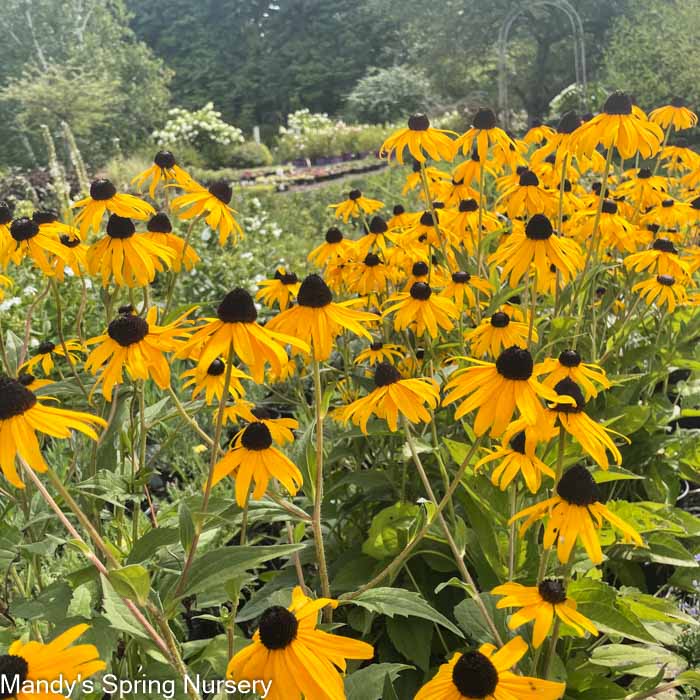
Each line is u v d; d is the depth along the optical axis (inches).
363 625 96.1
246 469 69.5
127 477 82.9
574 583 77.9
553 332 110.3
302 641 54.2
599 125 110.0
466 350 122.2
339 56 1537.9
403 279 143.7
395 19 1072.2
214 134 909.2
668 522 94.8
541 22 891.4
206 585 60.1
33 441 54.3
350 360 147.3
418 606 67.3
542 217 100.7
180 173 116.3
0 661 45.1
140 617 59.9
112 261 85.8
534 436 66.9
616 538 104.1
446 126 898.1
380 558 101.3
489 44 941.2
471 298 120.3
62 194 305.9
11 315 187.8
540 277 99.2
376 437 117.6
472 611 78.8
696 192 177.2
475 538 95.7
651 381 132.3
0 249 94.7
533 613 59.5
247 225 325.1
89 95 913.5
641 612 85.0
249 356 62.4
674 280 125.0
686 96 569.3
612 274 153.9
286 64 1565.0
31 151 863.1
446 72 1005.2
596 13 866.1
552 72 927.7
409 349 118.9
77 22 1133.1
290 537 88.7
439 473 113.9
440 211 140.6
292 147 983.6
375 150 941.2
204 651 71.6
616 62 636.7
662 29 630.5
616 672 87.1
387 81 1161.4
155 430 168.4
